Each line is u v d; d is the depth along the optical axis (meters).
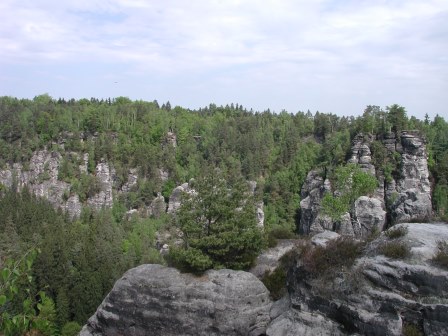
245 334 23.80
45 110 199.12
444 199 114.06
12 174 171.38
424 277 18.77
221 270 26.56
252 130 179.88
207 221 29.42
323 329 20.64
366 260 21.03
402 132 124.81
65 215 131.25
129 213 143.00
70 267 75.31
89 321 28.11
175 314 24.70
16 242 84.50
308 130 178.88
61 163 171.50
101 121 188.88
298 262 23.34
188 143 177.88
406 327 18.33
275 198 137.12
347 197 63.69
